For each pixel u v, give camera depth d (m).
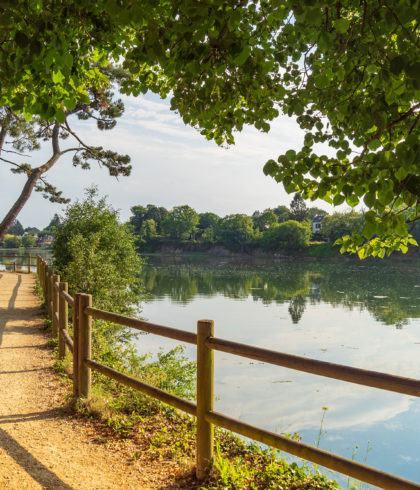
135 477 3.35
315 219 137.75
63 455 3.70
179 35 2.84
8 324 10.48
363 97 3.15
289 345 14.59
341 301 26.64
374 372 2.29
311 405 8.46
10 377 6.15
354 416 7.88
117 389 5.59
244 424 2.97
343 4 3.19
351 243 3.86
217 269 59.78
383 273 51.06
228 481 3.26
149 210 161.62
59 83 3.48
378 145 3.32
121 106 19.92
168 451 3.82
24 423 4.41
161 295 29.22
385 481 2.23
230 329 17.41
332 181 3.01
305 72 3.82
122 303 14.52
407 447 6.56
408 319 20.14
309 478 3.50
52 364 6.90
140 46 3.32
